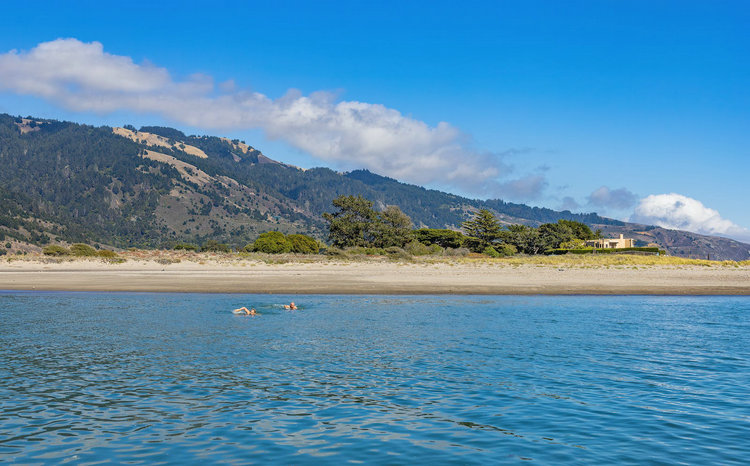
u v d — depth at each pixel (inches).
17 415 546.0
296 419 538.0
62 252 3353.8
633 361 795.4
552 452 453.1
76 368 744.3
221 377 700.0
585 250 4409.5
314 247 4188.0
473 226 4680.1
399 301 1551.4
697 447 466.0
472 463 428.8
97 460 435.2
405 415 551.8
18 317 1216.2
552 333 1022.4
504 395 621.6
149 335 997.8
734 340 960.9
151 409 568.4
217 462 430.6
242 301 1536.7
